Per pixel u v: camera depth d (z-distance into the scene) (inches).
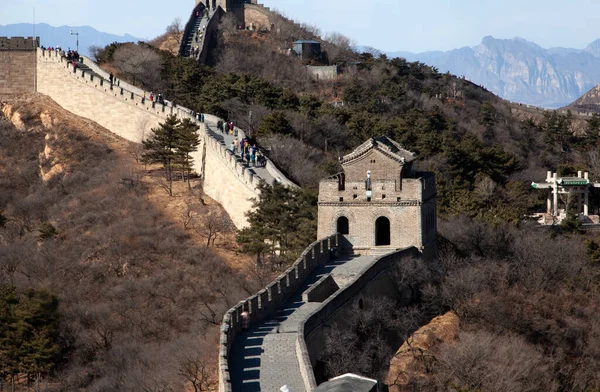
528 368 3969.0
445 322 4220.0
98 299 5236.2
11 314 4623.5
